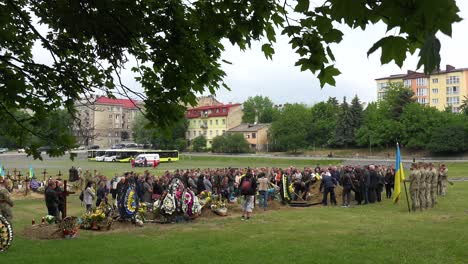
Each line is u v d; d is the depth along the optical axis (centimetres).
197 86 618
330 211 2062
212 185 2420
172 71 598
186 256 1091
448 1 226
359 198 2361
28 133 599
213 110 12206
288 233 1437
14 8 551
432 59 233
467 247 1159
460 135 7300
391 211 2033
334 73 433
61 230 1385
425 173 2038
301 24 406
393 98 8562
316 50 429
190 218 1758
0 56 565
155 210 1759
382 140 8225
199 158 8981
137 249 1180
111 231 1525
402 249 1148
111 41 560
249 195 1811
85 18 504
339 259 1048
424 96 11012
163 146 10069
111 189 2542
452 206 2164
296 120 9725
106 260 1050
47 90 618
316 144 9769
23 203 2459
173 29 568
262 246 1211
